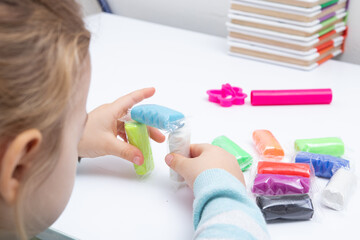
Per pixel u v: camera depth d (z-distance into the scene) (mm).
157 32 1287
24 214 451
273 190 634
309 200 610
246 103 924
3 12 376
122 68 1071
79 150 718
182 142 658
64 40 409
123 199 646
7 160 386
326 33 1079
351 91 970
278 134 806
